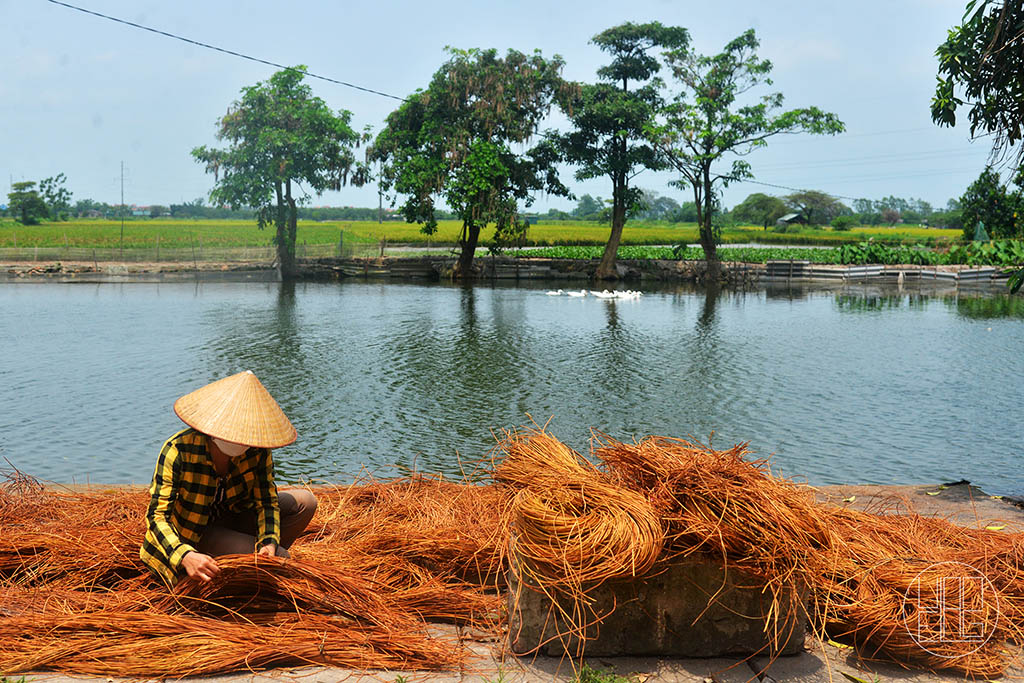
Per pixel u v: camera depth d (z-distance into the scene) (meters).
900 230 137.62
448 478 9.82
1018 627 3.62
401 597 3.81
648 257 55.69
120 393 15.24
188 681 3.08
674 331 25.80
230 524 3.97
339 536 4.65
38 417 13.27
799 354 21.12
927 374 18.30
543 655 3.38
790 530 3.30
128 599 3.62
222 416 3.57
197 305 32.69
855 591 3.65
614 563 3.11
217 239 74.25
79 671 3.11
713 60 46.44
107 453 11.20
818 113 45.81
